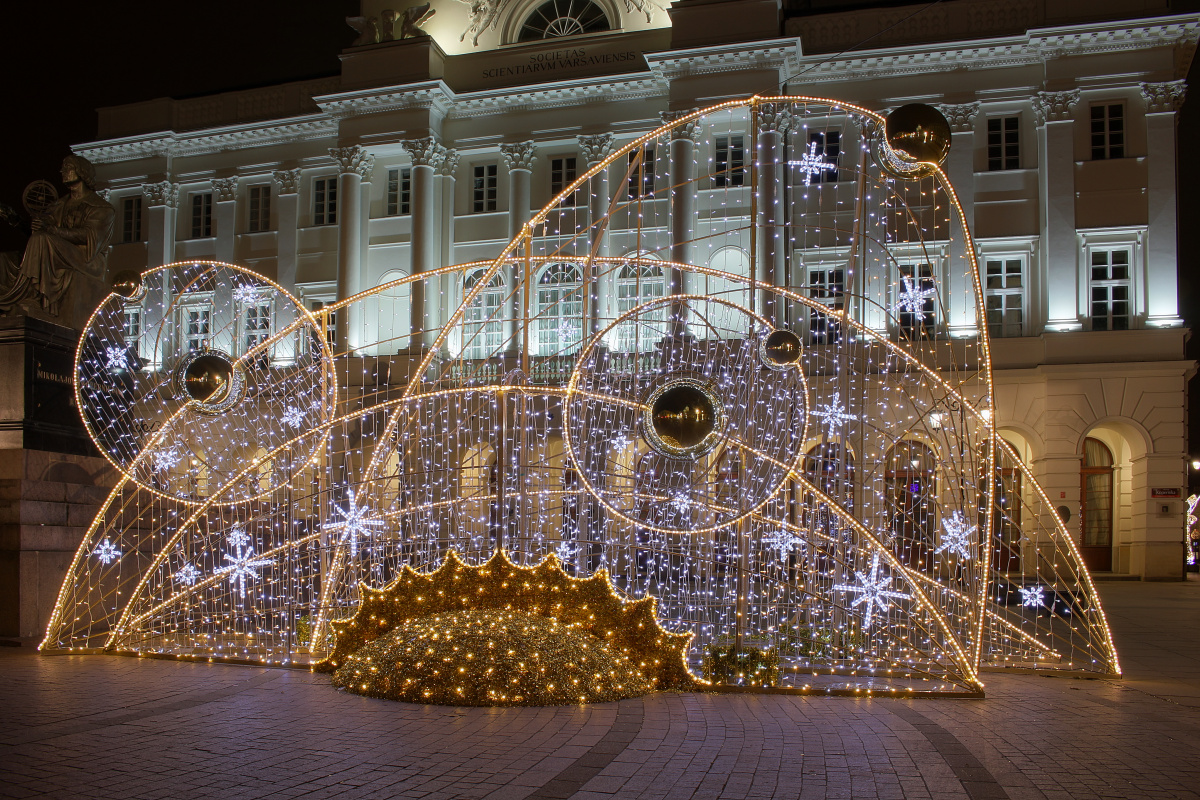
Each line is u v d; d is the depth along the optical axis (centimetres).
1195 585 2605
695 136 3192
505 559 981
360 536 1311
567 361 2961
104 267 1593
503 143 3512
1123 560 2928
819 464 1359
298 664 1036
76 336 1487
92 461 1428
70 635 1240
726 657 980
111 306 1603
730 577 1347
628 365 2875
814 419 1416
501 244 3506
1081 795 585
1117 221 2948
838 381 1386
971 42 3039
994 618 1239
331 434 1190
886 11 3162
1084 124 3002
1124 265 2967
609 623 949
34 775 602
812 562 1213
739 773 620
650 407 862
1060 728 776
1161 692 973
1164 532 2791
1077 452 2872
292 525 1323
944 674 995
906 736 735
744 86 3144
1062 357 2914
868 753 678
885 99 3144
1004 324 3030
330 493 1321
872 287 3039
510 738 706
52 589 1269
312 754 657
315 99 3559
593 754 663
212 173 3850
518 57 3541
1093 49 2986
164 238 3841
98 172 3944
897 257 3052
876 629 1246
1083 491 3027
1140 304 2925
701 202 3241
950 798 573
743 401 1489
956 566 1373
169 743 685
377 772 614
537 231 3431
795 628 1173
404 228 3600
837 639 1192
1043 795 584
